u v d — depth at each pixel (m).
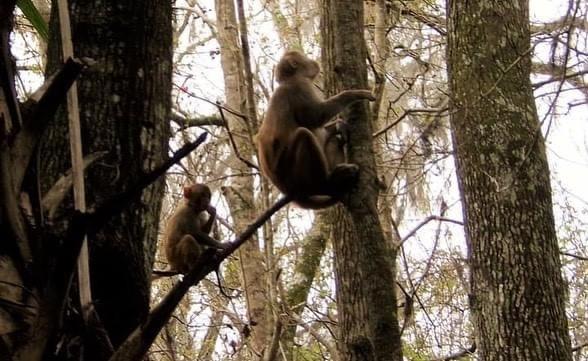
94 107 4.30
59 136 4.23
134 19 4.49
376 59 11.59
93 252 3.83
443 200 10.72
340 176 5.40
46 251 2.64
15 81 2.88
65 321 2.82
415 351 12.03
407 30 13.98
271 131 6.29
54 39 4.59
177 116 11.37
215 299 10.61
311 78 6.53
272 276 7.98
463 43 9.73
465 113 9.48
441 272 11.67
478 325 9.06
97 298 3.79
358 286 6.68
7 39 2.73
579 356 12.29
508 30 9.63
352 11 4.64
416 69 13.86
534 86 9.67
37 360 2.56
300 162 5.99
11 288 2.59
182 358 10.80
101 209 2.60
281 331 7.95
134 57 4.45
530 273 8.83
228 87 12.20
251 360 10.17
